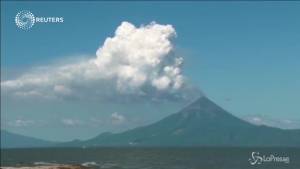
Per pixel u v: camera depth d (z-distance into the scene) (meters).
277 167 160.62
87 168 133.50
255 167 160.12
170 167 156.62
